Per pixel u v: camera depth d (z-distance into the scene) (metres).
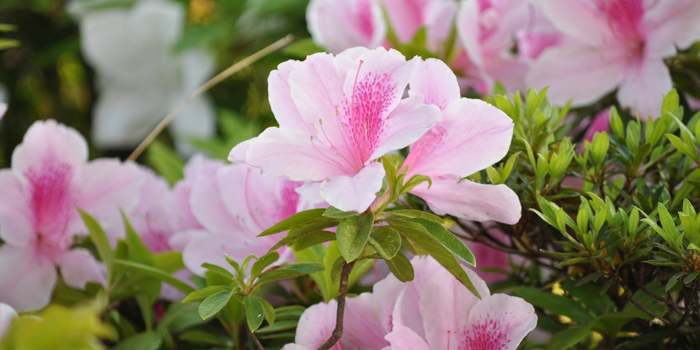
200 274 0.81
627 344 0.78
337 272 0.76
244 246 0.81
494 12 0.93
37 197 0.83
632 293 0.80
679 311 0.77
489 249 0.85
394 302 0.77
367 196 0.72
